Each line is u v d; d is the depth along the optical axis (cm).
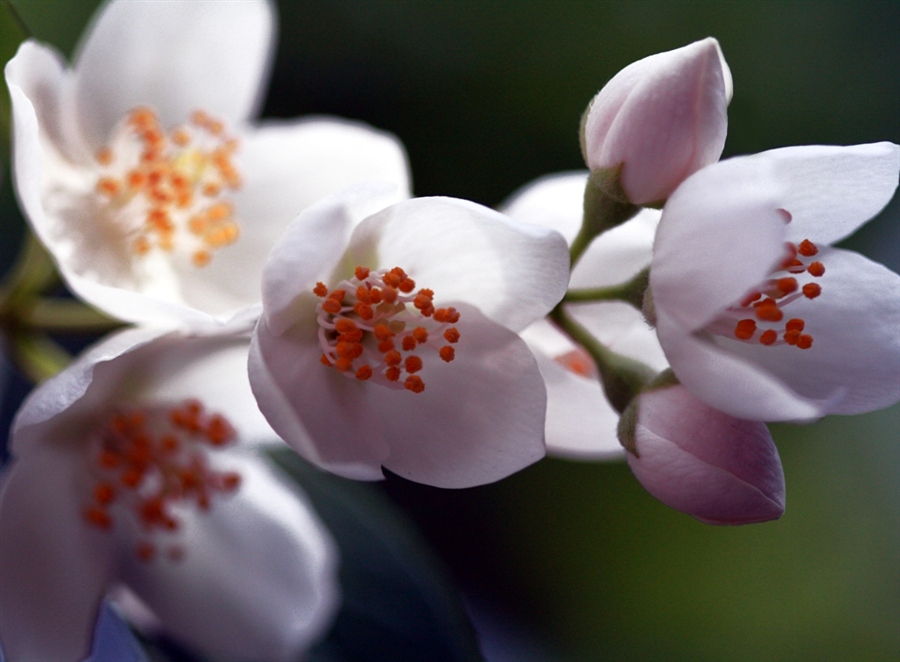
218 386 28
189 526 29
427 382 25
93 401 28
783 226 24
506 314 25
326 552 29
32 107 26
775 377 25
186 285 28
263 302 25
